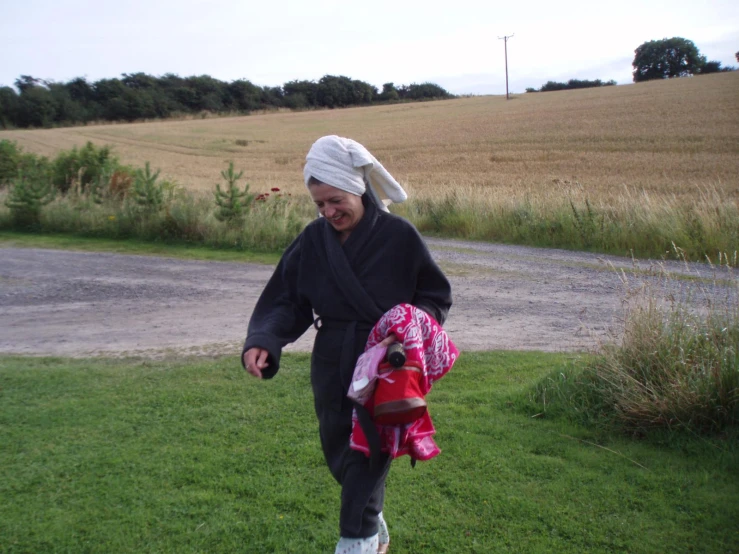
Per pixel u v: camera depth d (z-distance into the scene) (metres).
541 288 10.09
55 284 10.43
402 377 2.36
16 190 16.12
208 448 4.16
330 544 3.13
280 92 113.19
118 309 8.81
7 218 15.88
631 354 4.71
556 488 3.62
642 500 3.49
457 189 18.27
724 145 34.94
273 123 77.81
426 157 40.03
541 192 17.78
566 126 48.09
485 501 3.50
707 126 41.09
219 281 10.66
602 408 4.57
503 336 7.30
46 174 19.59
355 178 2.54
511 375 5.67
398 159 40.09
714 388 4.25
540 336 7.29
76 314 8.52
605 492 3.58
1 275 11.10
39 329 7.75
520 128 50.00
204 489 3.66
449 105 85.50
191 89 99.94
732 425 4.19
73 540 3.17
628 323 4.92
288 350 6.59
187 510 3.44
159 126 77.31
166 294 9.73
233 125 76.69
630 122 46.06
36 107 82.19
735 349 4.45
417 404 2.31
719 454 3.94
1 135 65.06
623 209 14.01
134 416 4.70
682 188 23.78
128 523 3.32
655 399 4.27
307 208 15.85
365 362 2.38
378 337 2.50
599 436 4.30
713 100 53.00
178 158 47.66
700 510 3.40
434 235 16.03
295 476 3.79
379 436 2.38
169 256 12.93
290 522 3.33
